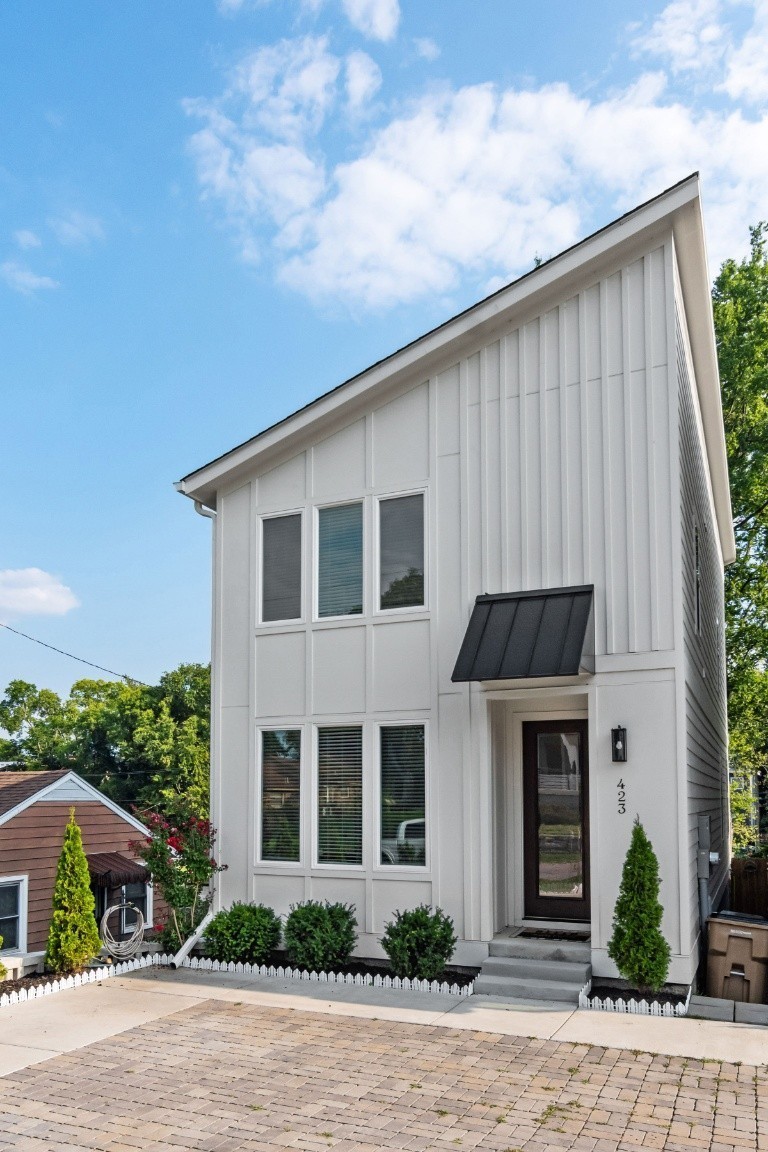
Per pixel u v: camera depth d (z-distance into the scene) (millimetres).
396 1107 7598
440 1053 8953
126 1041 9484
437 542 12867
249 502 14523
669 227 11727
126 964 12875
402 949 11609
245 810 13820
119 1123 7355
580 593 11664
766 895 17906
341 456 13797
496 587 12383
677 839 10891
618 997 10695
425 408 13234
